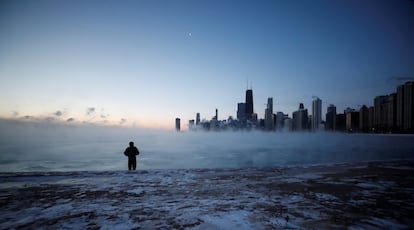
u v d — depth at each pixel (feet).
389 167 37.88
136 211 15.47
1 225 13.14
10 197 19.26
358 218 13.99
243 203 17.30
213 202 17.60
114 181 26.63
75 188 22.80
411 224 13.08
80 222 13.52
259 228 12.51
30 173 32.04
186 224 13.14
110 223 13.35
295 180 26.78
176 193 20.66
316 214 14.71
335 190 21.50
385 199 18.24
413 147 185.98
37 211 15.56
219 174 31.63
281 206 16.47
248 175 30.83
